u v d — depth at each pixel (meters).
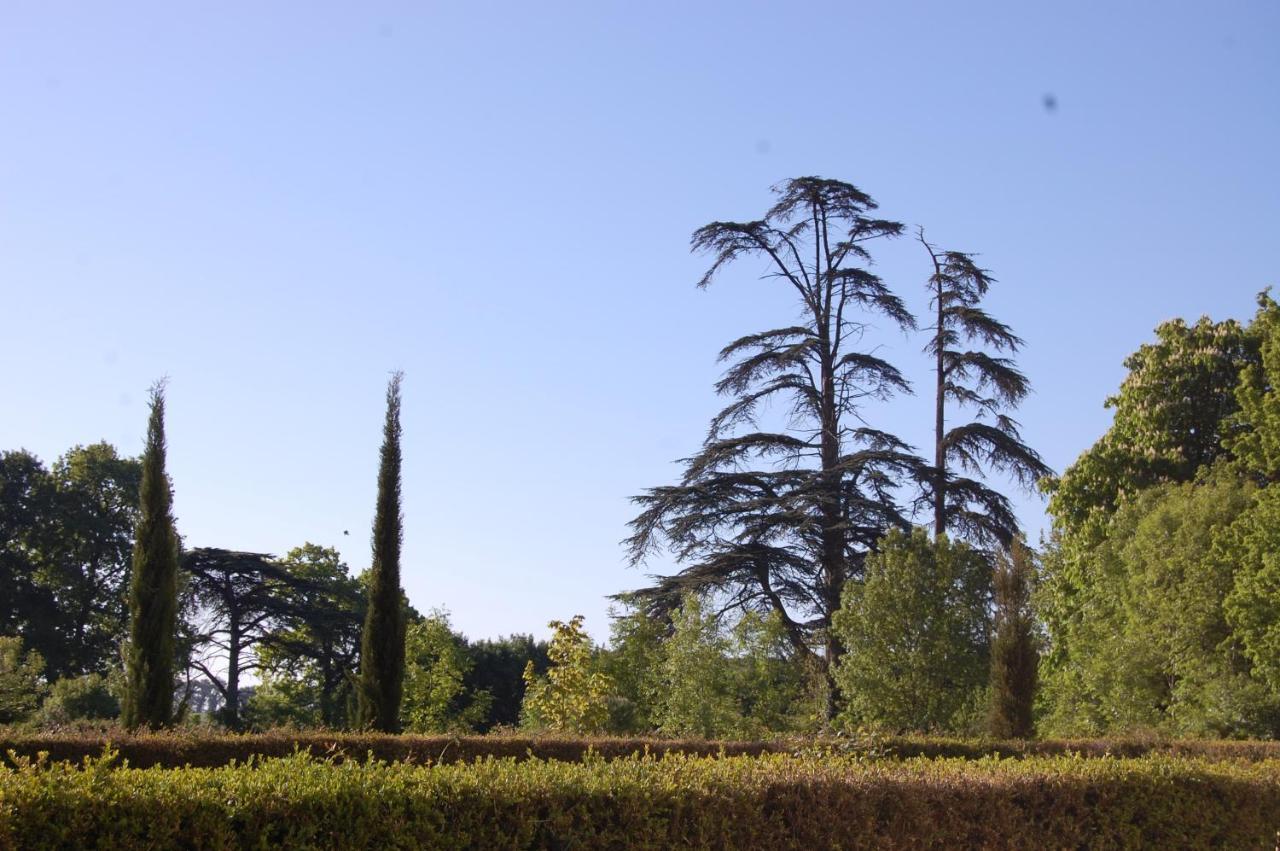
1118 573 28.64
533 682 25.66
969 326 32.31
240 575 38.44
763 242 32.62
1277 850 11.48
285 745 14.80
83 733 14.41
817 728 24.56
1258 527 24.69
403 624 22.44
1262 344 28.98
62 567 39.03
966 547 24.67
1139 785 10.81
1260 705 22.52
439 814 7.01
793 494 29.08
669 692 26.02
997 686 21.69
